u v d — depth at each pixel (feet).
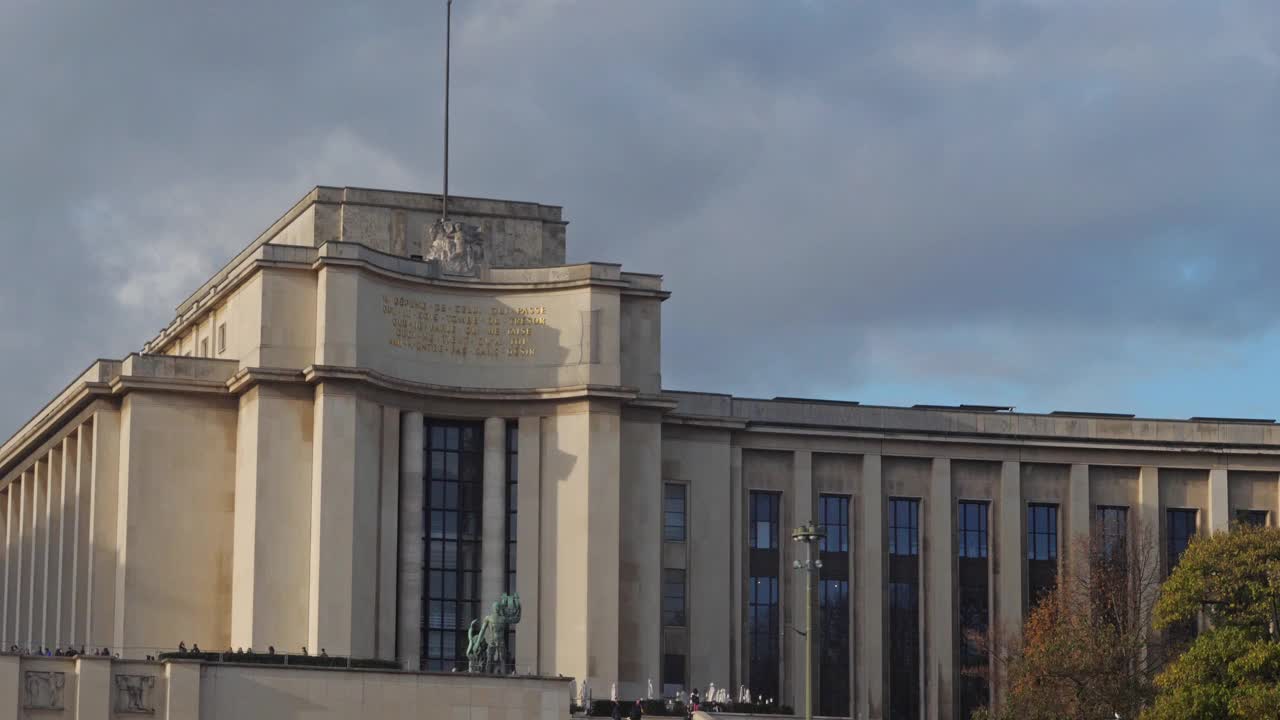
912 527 499.10
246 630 438.40
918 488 500.33
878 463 497.87
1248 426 513.04
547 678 384.27
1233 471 511.40
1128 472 508.94
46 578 498.69
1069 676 416.46
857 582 493.77
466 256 466.29
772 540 492.13
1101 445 506.07
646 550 468.34
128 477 448.24
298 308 448.65
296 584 439.63
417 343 458.09
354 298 445.37
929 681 493.77
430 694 377.50
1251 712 361.30
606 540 457.27
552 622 456.04
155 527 448.65
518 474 462.19
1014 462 504.02
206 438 453.99
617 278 466.70
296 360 447.01
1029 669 419.74
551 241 492.95
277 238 495.41
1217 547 388.16
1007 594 498.69
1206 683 374.02
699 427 485.97
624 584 465.88
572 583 456.04
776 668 487.20
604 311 464.24
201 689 364.38
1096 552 484.33
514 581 459.32
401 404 453.99
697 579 481.46
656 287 476.13
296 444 444.14
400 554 450.30
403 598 447.83
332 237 476.54
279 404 444.14
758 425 491.72
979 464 503.61
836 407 497.46
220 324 473.67
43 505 513.86
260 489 440.45
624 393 461.37
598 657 453.17
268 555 439.22
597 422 460.14
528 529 459.32
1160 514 507.71
